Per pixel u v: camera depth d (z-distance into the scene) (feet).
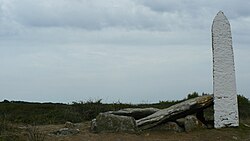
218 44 61.05
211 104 62.23
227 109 60.70
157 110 64.59
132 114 63.62
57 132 58.44
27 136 54.29
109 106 88.58
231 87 60.95
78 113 83.71
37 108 91.40
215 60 61.11
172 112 59.93
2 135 53.62
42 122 76.23
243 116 85.30
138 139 55.52
